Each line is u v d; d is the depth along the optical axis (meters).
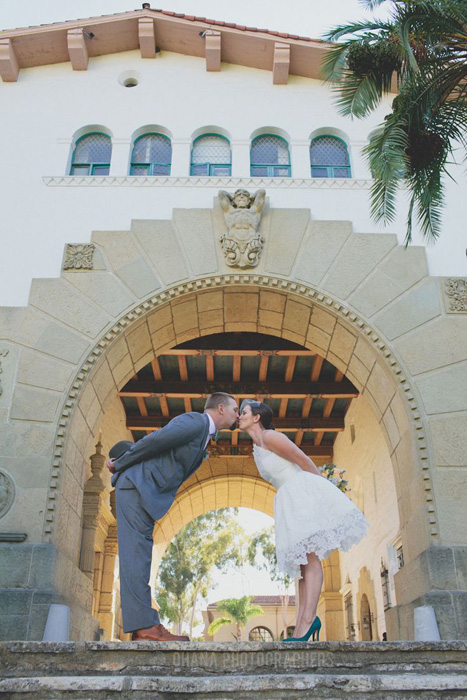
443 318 9.63
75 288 9.84
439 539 8.23
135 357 10.56
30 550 7.97
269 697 3.17
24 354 9.36
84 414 9.55
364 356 10.05
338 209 10.69
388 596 13.15
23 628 7.47
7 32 11.70
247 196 10.34
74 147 11.59
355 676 3.25
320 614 19.59
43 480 8.53
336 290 9.90
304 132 11.55
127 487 4.27
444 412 9.01
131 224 10.30
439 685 3.22
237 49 12.00
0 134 11.38
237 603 37.03
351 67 8.82
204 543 37.53
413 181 8.71
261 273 10.01
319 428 17.00
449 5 7.94
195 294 10.05
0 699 3.10
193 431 4.40
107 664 3.44
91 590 9.66
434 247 10.30
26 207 10.68
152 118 11.65
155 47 12.26
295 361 14.70
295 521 4.57
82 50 11.87
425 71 8.32
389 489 13.02
